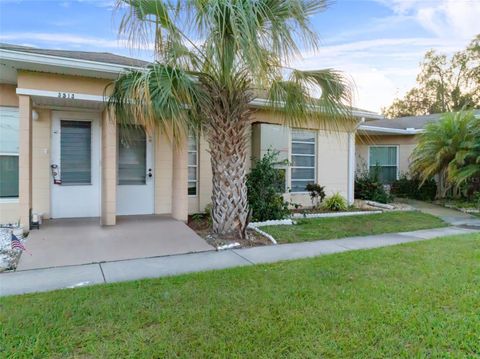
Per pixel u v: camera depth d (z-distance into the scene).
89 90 6.18
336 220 8.20
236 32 3.96
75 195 7.22
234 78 5.23
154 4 4.33
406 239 6.32
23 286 3.68
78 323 2.79
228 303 3.21
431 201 12.34
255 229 6.75
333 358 2.36
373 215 9.02
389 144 14.52
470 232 7.05
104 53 8.39
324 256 4.91
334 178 10.55
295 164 9.88
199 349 2.45
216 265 4.54
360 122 10.05
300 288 3.59
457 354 2.41
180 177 7.15
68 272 4.18
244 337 2.61
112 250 5.09
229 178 5.97
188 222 7.38
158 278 3.92
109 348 2.44
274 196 7.82
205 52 4.56
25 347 2.43
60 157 7.09
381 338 2.61
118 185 7.60
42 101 6.34
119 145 7.58
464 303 3.21
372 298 3.33
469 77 27.55
